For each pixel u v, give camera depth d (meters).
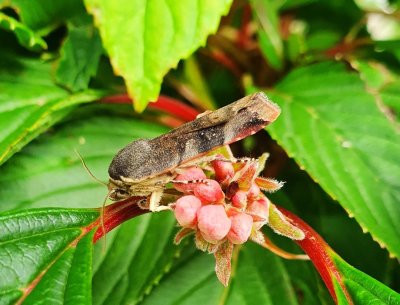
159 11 0.07
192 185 0.06
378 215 0.07
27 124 0.07
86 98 0.08
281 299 0.08
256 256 0.08
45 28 0.08
